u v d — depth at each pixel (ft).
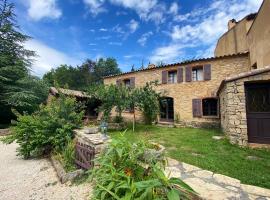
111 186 7.66
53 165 18.42
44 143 21.43
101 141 15.48
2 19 50.83
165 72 44.96
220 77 37.81
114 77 54.60
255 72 19.90
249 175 11.75
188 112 41.01
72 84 122.93
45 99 59.82
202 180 10.36
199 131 32.45
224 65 37.60
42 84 61.16
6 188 13.87
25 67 53.62
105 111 37.35
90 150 14.73
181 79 42.55
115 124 37.50
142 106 37.37
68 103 23.93
